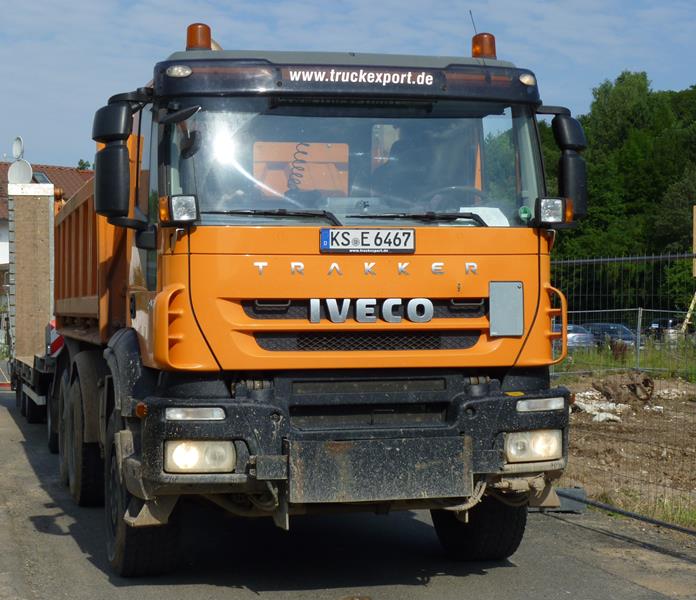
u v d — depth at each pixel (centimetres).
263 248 605
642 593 648
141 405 609
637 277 1716
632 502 921
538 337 646
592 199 7388
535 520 862
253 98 632
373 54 663
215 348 597
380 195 640
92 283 931
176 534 671
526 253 645
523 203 662
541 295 649
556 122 686
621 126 10006
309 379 614
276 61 637
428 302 625
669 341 1745
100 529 840
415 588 663
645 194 8188
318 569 715
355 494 596
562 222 645
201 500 676
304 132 634
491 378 646
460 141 658
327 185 633
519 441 629
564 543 785
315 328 610
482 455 618
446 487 607
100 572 702
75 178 5112
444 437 611
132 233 736
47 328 1280
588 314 1730
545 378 656
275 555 759
